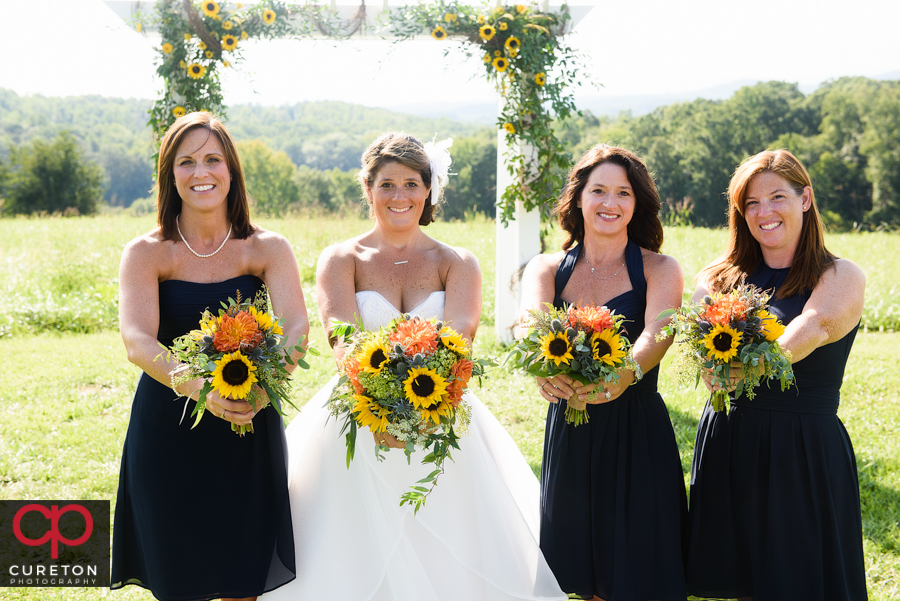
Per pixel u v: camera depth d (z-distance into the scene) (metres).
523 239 6.66
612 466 2.54
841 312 2.36
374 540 2.54
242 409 2.20
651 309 2.56
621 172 2.61
